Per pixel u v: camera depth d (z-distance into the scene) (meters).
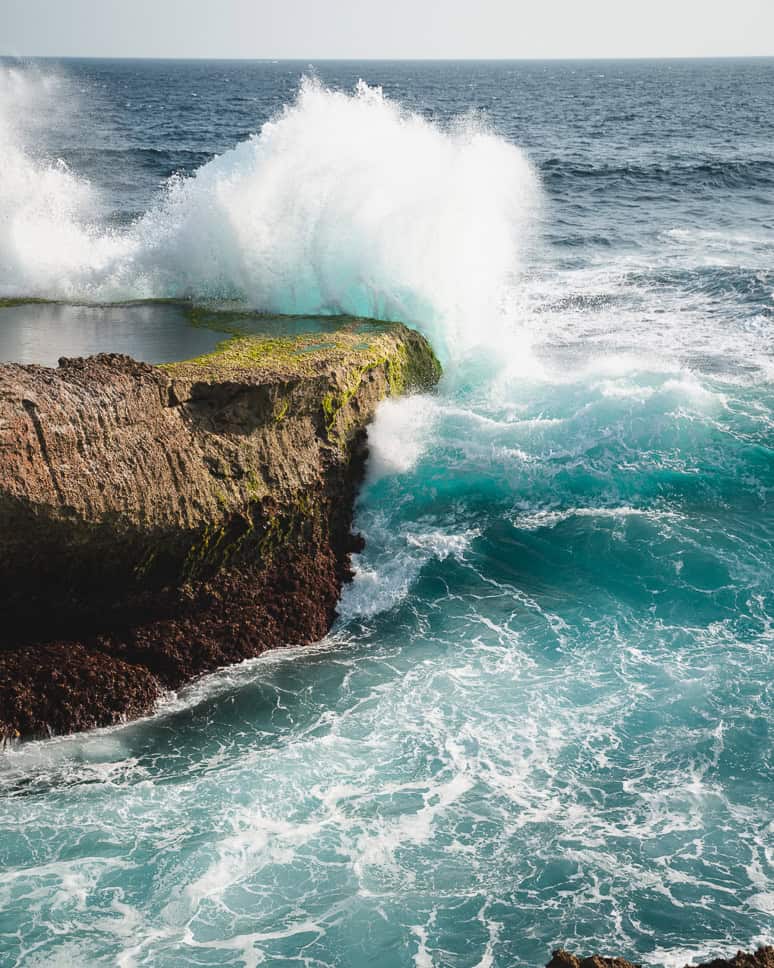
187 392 10.95
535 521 12.89
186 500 10.66
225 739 9.64
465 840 8.29
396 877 7.94
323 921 7.56
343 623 11.62
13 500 9.45
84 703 9.88
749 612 11.15
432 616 11.55
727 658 10.41
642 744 9.31
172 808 8.66
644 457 13.34
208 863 8.04
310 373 11.91
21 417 9.52
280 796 8.80
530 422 13.47
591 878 7.88
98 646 10.38
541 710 9.84
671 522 12.60
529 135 63.31
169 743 9.60
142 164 45.00
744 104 103.38
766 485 13.07
